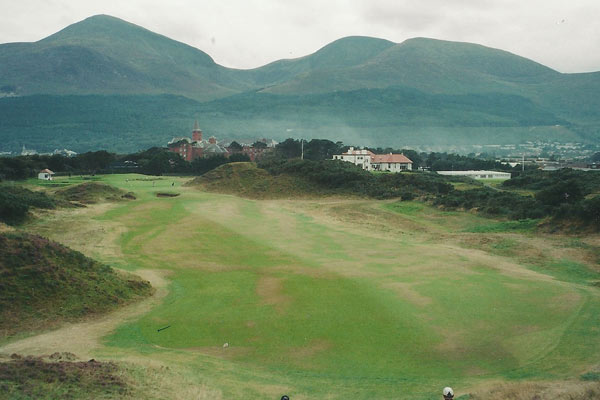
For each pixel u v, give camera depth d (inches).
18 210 2647.6
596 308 1373.0
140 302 1514.5
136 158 7416.3
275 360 1100.5
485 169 7258.9
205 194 4330.7
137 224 2824.8
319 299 1493.6
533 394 863.1
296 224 2903.5
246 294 1573.6
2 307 1309.1
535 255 2076.8
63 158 6294.3
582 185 3774.6
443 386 951.6
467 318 1325.0
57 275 1491.1
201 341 1211.9
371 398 900.6
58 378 896.9
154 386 920.9
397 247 2266.2
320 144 7795.3
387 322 1304.1
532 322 1286.9
